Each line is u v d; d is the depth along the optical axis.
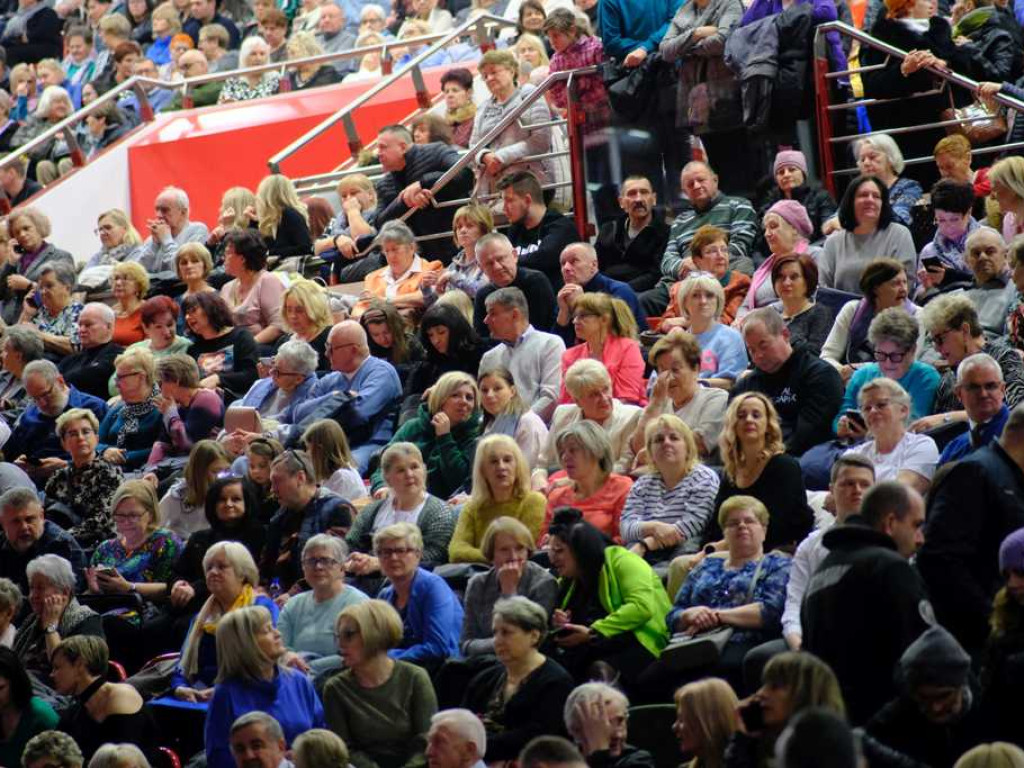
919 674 11.85
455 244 24.27
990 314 18.62
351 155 29.77
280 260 25.44
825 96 22.75
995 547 13.71
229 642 15.54
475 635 16.05
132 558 18.97
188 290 24.62
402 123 29.58
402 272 23.44
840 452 16.95
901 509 13.23
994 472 13.77
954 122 22.42
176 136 30.97
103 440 22.02
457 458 18.69
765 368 17.84
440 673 15.72
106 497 20.22
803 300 19.53
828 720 8.95
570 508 15.80
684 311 20.23
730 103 22.88
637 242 22.64
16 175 30.67
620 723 13.53
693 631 14.94
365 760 15.17
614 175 23.58
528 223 22.94
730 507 15.25
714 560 15.35
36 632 18.06
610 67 23.48
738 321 20.28
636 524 16.53
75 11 39.25
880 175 21.48
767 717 11.57
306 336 22.47
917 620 12.67
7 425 22.70
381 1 35.66
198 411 21.47
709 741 12.77
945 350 17.23
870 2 26.22
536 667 14.83
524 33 28.86
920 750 11.92
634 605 15.30
